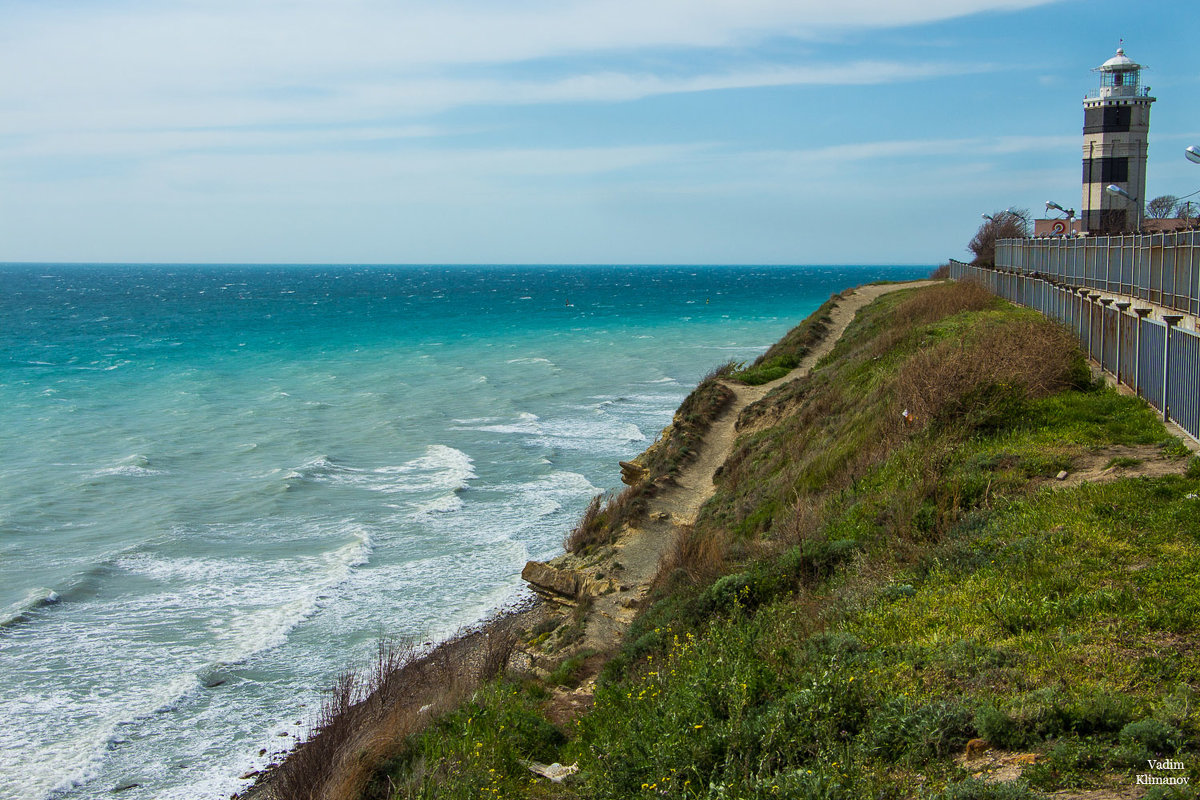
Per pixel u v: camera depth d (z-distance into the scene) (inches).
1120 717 234.4
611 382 2247.8
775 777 240.7
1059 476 458.6
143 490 1234.0
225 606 847.7
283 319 4175.7
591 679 527.5
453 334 3481.8
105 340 3191.4
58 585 874.1
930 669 287.1
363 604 855.7
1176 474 424.5
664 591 602.2
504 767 366.0
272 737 623.5
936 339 910.4
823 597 410.0
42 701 667.4
